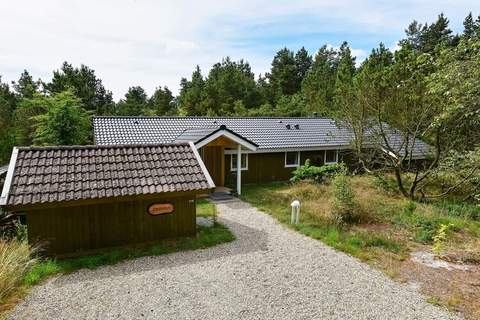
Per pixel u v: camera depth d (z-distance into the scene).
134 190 8.29
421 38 36.38
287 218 11.29
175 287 6.49
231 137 15.11
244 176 18.44
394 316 5.54
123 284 6.59
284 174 19.59
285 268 7.41
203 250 8.48
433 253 8.33
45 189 7.61
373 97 14.01
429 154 17.11
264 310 5.70
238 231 10.11
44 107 21.97
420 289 6.47
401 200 13.69
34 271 6.84
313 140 20.28
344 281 6.79
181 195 8.87
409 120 13.62
